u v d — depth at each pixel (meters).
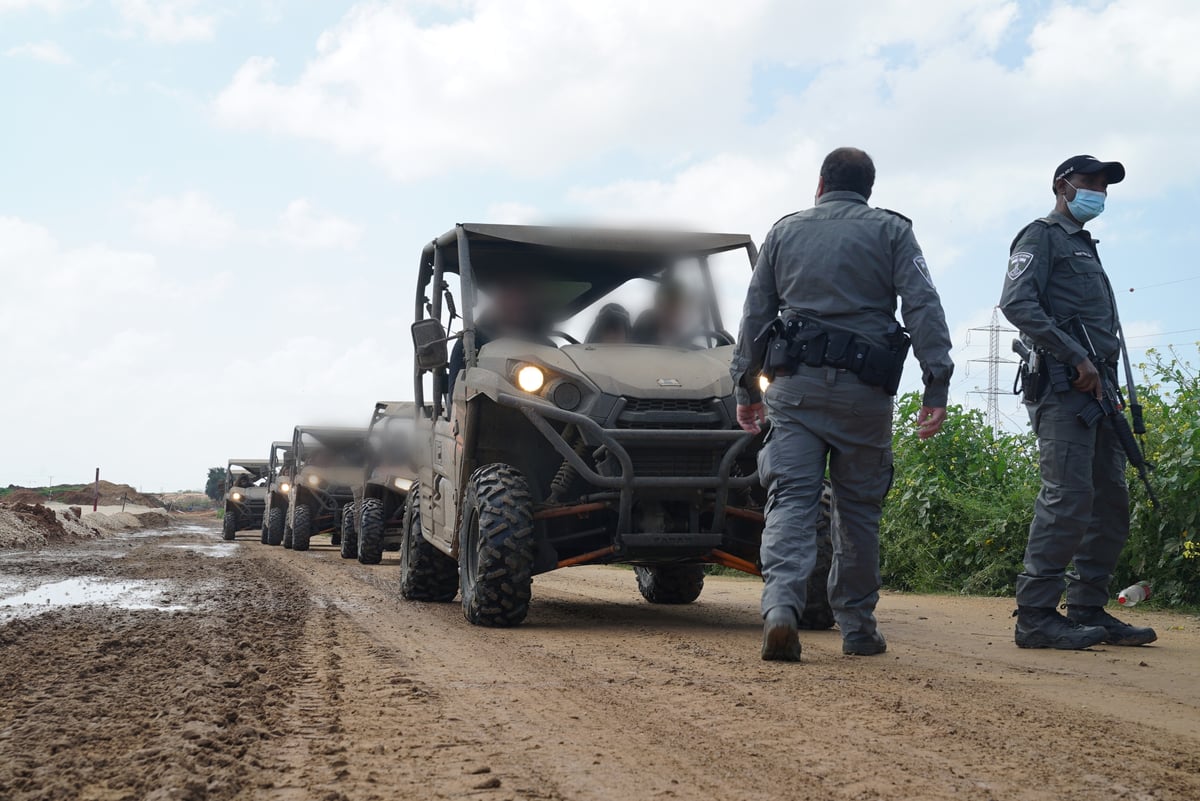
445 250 7.18
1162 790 2.39
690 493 5.60
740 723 3.09
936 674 4.06
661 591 7.76
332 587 8.72
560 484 5.77
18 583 8.85
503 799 2.30
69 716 3.14
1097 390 4.89
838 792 2.37
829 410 4.31
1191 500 7.22
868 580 4.60
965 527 9.26
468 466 6.09
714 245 6.76
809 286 4.38
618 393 5.58
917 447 10.25
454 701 3.46
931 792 2.37
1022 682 3.91
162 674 3.96
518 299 6.60
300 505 18.31
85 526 22.73
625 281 6.81
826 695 3.54
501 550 5.56
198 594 7.79
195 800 2.26
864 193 4.52
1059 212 5.12
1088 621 5.21
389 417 13.60
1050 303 5.02
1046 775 2.51
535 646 4.89
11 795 2.29
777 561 4.31
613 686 3.74
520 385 5.60
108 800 2.26
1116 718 3.22
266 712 3.23
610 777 2.50
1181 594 7.20
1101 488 5.18
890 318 4.38
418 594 7.39
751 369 4.62
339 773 2.50
